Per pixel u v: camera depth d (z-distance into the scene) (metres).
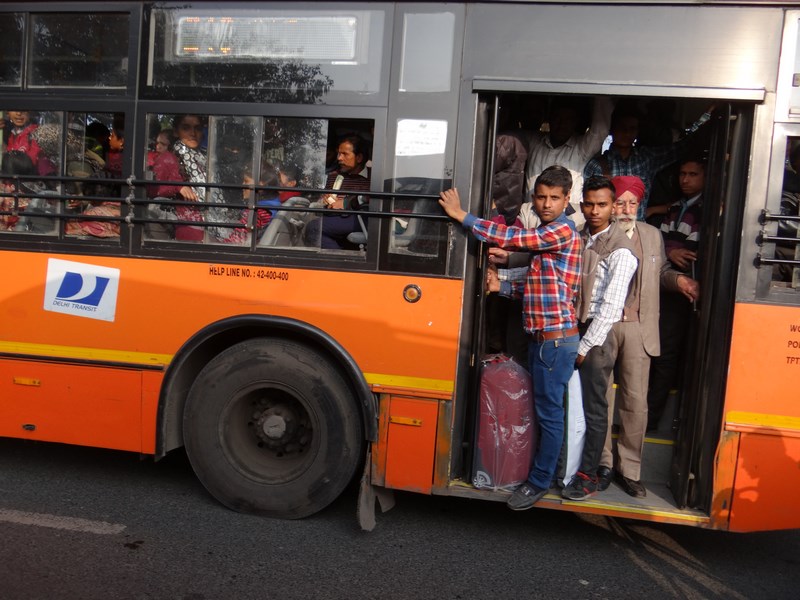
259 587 2.96
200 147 3.59
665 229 4.06
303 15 3.47
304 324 3.49
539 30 3.27
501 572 3.21
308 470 3.56
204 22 3.56
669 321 3.84
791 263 3.11
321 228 3.52
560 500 3.41
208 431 3.64
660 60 3.18
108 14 3.66
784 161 3.12
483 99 3.38
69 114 3.72
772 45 3.11
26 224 3.80
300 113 3.48
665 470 3.68
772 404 3.17
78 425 3.79
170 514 3.67
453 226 3.37
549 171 3.33
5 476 4.12
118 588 2.90
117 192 3.69
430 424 3.41
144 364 3.68
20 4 3.73
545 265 3.35
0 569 3.01
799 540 3.71
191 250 3.62
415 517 3.78
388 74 3.40
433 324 3.39
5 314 3.83
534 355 3.39
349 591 2.97
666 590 3.11
